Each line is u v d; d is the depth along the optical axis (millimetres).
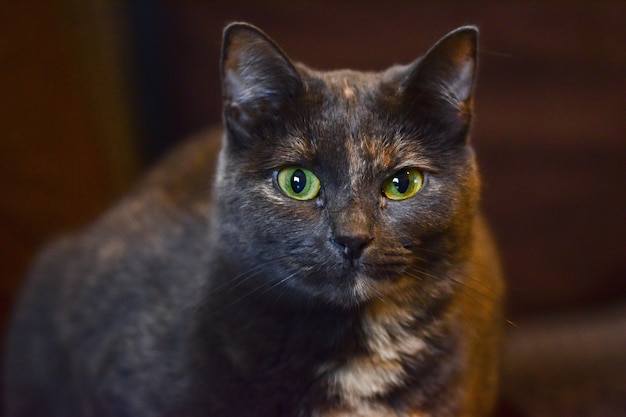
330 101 378
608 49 618
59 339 472
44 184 591
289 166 376
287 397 385
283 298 379
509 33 610
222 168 394
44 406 487
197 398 389
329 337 382
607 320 606
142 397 413
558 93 623
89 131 589
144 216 495
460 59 381
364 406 388
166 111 602
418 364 389
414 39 602
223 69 384
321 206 370
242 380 385
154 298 432
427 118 383
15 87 570
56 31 566
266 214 375
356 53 600
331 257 362
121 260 466
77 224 599
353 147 370
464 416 404
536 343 570
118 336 435
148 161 606
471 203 393
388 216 371
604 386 543
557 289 647
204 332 393
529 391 542
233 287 388
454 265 390
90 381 443
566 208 642
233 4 585
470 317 412
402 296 382
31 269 521
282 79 378
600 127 630
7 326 552
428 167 380
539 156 631
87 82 580
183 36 589
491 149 627
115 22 574
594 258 648
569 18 611
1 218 588
